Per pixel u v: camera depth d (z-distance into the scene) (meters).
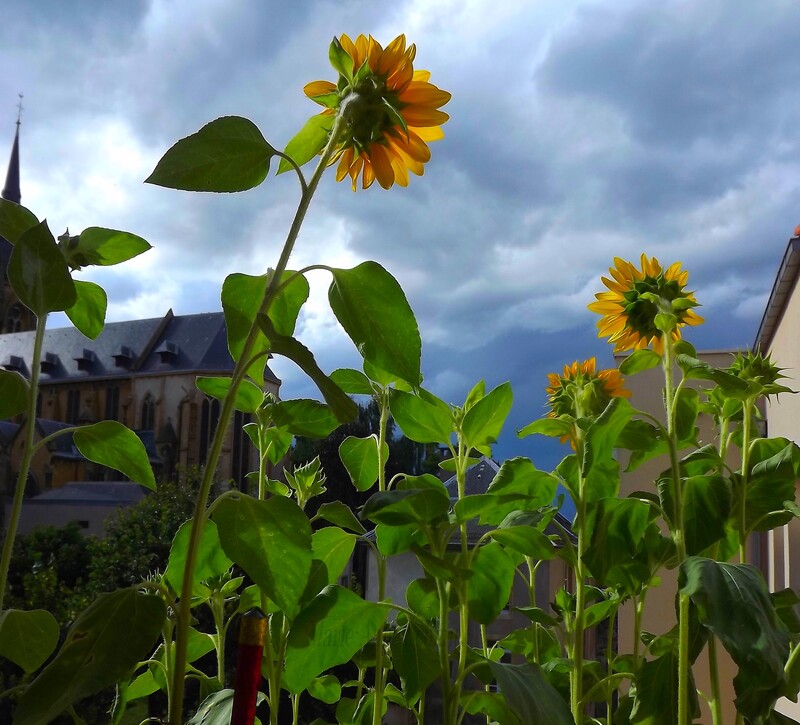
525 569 3.11
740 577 0.99
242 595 1.44
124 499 31.97
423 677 1.20
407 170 1.12
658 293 1.51
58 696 0.77
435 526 1.08
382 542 1.18
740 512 1.33
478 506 1.07
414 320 0.95
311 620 1.10
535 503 1.38
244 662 0.83
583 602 1.32
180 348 44.53
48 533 16.09
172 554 1.14
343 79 1.05
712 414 1.57
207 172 0.88
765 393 1.30
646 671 1.28
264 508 0.91
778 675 0.91
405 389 1.44
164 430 41.75
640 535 1.30
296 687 1.18
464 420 1.26
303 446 9.91
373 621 1.14
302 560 0.91
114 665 0.78
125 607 0.81
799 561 3.19
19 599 13.40
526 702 0.93
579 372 1.62
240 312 1.11
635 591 1.44
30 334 46.19
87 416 43.28
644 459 1.51
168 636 1.33
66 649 0.79
